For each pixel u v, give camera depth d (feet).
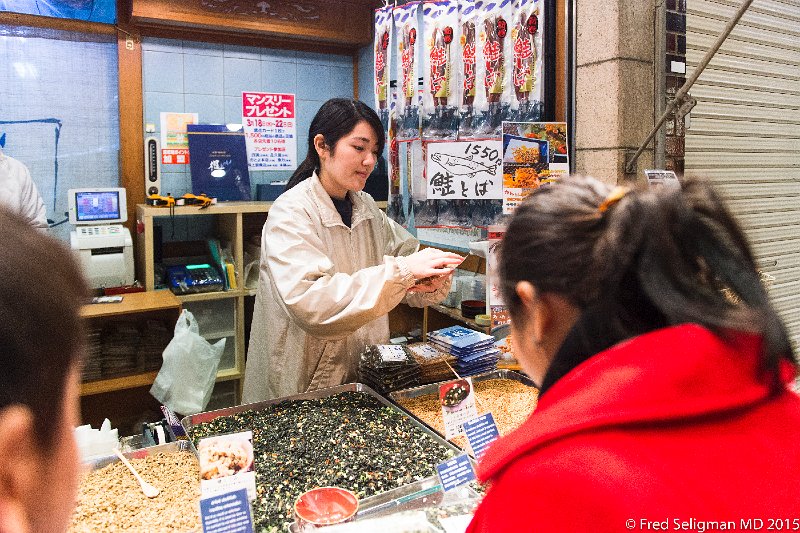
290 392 7.41
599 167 9.52
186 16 12.84
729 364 2.05
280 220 6.73
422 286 6.61
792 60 12.28
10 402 1.13
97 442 5.67
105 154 13.26
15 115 12.34
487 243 8.58
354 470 5.18
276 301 7.32
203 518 3.89
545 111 10.02
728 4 10.89
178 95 13.78
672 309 2.06
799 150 12.77
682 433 2.00
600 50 9.32
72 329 1.25
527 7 9.43
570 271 2.25
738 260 2.17
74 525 4.39
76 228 12.04
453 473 4.73
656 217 2.14
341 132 6.88
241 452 4.49
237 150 14.14
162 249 13.88
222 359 13.43
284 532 4.31
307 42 15.07
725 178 11.48
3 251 1.16
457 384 5.63
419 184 11.63
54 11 12.35
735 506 1.88
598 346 2.23
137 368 11.28
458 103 10.64
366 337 7.81
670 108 8.53
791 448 2.05
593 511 1.87
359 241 7.55
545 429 2.07
